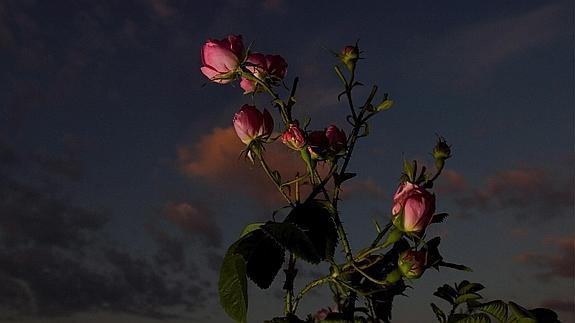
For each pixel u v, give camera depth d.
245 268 1.60
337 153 1.81
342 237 1.69
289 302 1.71
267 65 1.93
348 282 1.66
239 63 1.93
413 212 1.61
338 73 1.89
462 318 1.63
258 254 1.62
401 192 1.67
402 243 1.74
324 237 1.67
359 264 1.71
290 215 1.70
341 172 1.81
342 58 1.89
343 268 1.66
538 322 1.62
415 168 1.77
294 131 1.78
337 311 1.72
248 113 1.85
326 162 1.84
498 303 1.62
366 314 1.69
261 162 1.85
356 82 1.88
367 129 1.84
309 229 1.67
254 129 1.85
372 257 1.71
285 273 1.71
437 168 1.79
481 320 1.62
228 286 1.60
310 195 1.78
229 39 1.94
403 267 1.61
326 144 1.79
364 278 1.72
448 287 1.72
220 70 1.93
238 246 1.61
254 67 1.93
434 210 1.64
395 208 1.66
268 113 1.87
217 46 1.91
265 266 1.62
